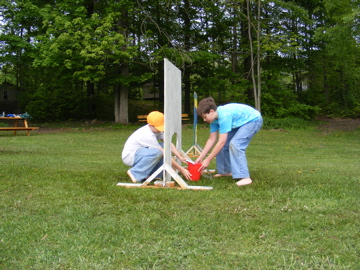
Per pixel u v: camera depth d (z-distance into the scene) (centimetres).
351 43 2034
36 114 2331
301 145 1323
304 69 2627
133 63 2166
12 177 474
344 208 336
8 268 216
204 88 2209
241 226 286
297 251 241
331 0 1916
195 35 2262
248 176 452
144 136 463
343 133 1781
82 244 251
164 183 440
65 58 1911
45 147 1033
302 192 396
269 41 2038
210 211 326
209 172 543
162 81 2520
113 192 395
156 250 240
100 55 1850
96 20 1803
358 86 2911
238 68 2531
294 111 2272
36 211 324
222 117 448
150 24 2080
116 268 217
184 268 216
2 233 270
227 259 228
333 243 253
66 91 2448
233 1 1912
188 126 1984
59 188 411
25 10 1972
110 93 2966
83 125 2131
